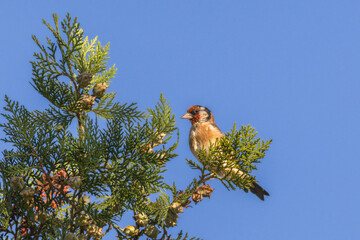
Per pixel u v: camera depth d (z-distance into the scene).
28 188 7.59
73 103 8.34
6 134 7.73
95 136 7.68
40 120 8.47
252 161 8.71
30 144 7.74
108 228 8.47
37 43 8.21
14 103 7.71
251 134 8.62
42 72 8.23
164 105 8.41
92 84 9.41
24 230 7.98
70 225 7.85
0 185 7.88
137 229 8.38
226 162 8.84
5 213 7.66
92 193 7.84
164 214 8.13
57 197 7.93
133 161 8.18
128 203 8.08
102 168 8.12
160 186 8.21
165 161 8.30
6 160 8.00
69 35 8.20
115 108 8.79
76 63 9.01
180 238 8.59
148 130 8.32
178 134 8.45
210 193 8.67
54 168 7.89
